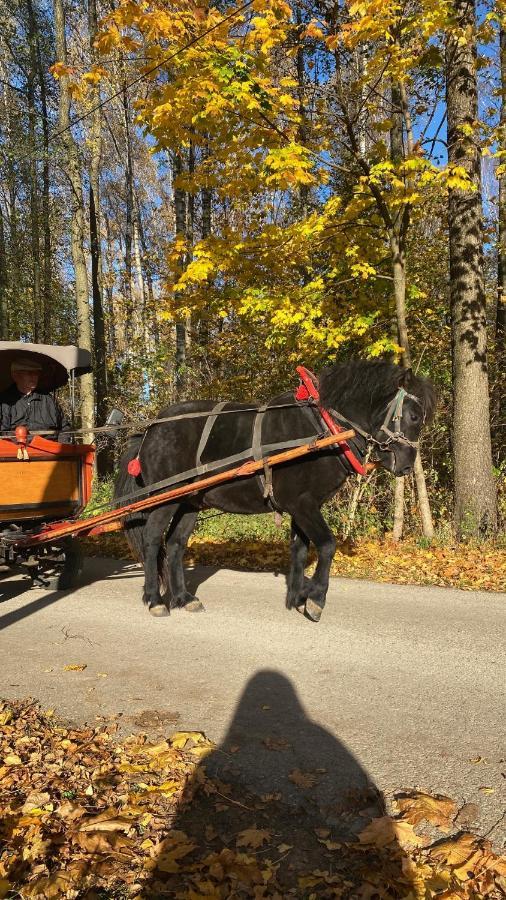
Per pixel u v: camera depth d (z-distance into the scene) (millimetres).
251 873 2506
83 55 16469
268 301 8609
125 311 17734
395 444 5195
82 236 14469
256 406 5598
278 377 12375
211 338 13812
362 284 9414
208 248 8758
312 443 4977
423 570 7496
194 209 17109
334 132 8500
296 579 5852
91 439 14438
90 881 2500
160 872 2529
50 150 13906
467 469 8680
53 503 6363
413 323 11062
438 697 4043
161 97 7590
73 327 22141
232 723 3729
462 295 8633
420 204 9523
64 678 4434
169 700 4055
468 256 8578
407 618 5699
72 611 6098
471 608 6016
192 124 7566
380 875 2475
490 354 11352
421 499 8883
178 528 6215
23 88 19641
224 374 13797
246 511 5602
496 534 8555
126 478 6105
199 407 5840
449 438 10852
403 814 2838
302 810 2928
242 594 6582
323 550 5270
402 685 4234
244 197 9727
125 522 5984
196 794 3055
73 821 2844
